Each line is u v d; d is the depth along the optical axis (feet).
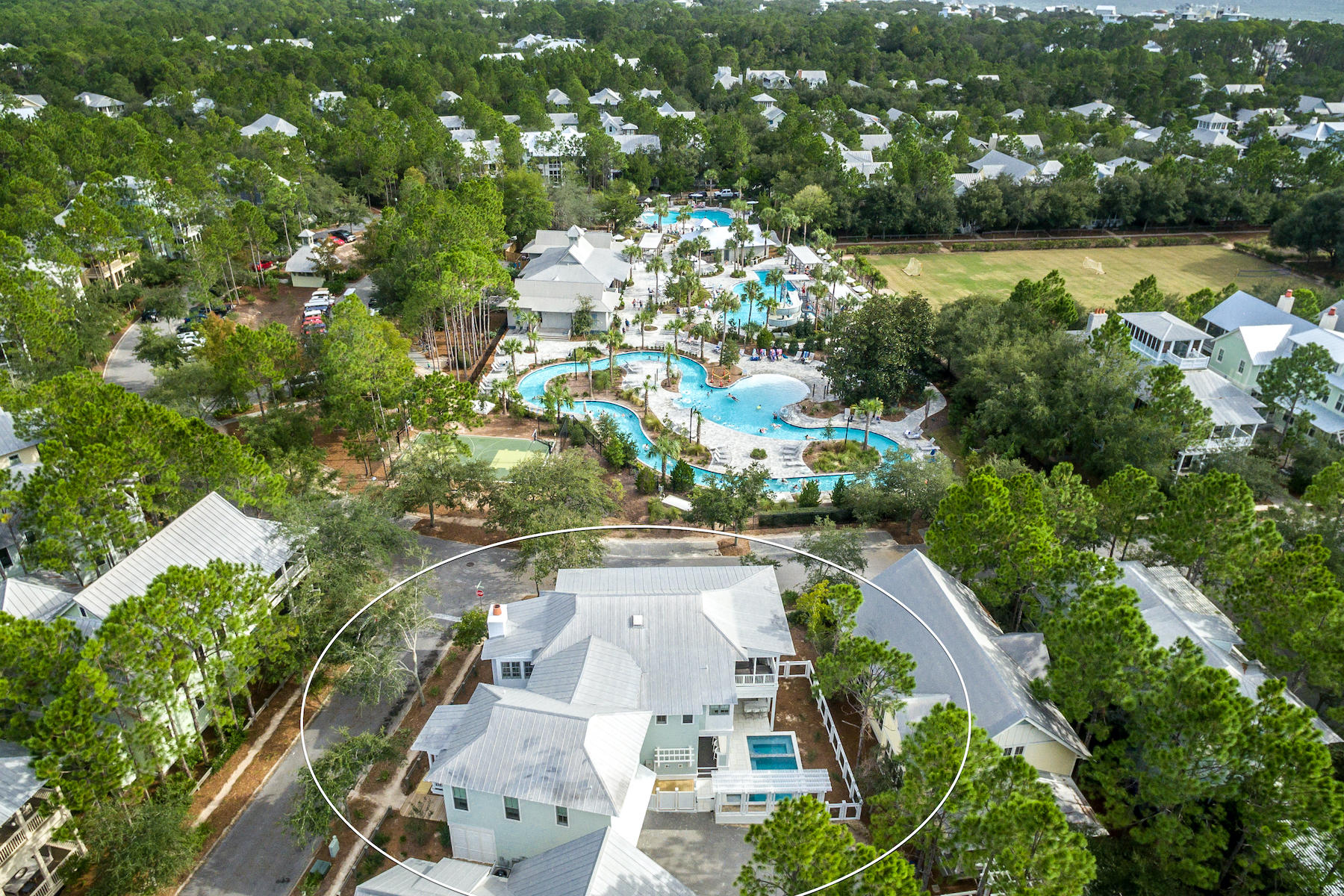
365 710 186.80
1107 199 594.24
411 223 426.10
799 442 321.73
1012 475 228.43
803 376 379.14
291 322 417.69
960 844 130.41
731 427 333.21
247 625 166.81
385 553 208.33
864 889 116.37
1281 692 143.02
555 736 147.95
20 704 146.00
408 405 288.92
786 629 182.39
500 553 245.04
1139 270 530.27
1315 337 318.45
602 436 308.19
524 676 182.19
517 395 341.00
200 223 481.87
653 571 202.08
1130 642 153.79
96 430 204.33
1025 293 349.82
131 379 351.25
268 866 151.33
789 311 449.48
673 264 479.41
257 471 211.41
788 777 162.30
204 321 345.51
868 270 502.38
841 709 189.16
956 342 354.74
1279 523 227.40
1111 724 172.65
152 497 215.92
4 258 351.05
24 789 138.82
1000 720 155.84
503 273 391.65
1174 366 269.23
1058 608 187.11
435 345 390.83
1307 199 512.63
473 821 148.15
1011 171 636.07
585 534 220.43
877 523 262.26
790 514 261.24
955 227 595.06
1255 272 520.83
